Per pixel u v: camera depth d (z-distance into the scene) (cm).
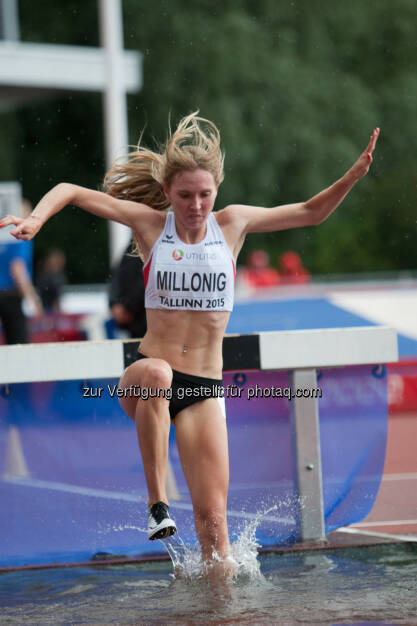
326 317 3244
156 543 1327
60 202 1176
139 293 1730
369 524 1423
